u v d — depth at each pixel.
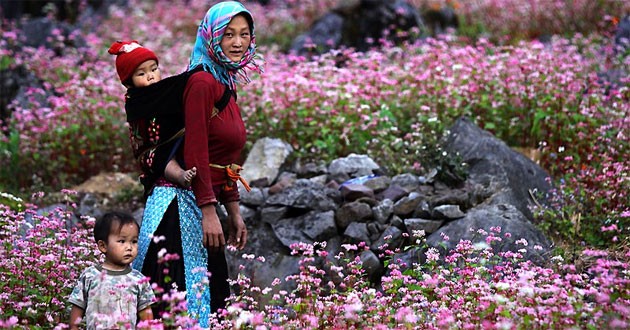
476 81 13.70
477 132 11.74
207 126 7.09
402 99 13.52
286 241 9.95
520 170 11.13
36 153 13.48
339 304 7.34
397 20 22.64
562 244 10.01
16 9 25.75
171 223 7.18
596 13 21.98
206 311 7.18
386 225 10.01
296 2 27.45
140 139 7.33
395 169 11.59
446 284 7.51
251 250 10.07
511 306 6.50
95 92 14.61
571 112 12.70
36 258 7.92
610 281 6.62
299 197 10.37
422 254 9.54
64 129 13.55
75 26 24.70
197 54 7.30
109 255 6.93
